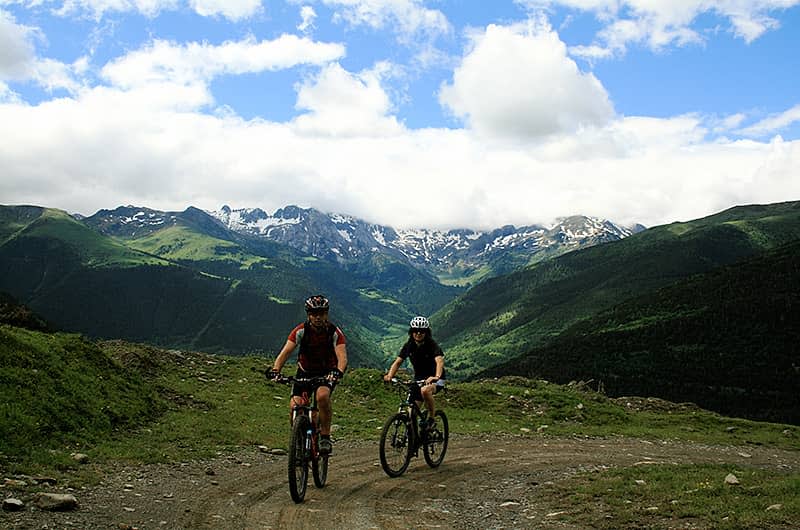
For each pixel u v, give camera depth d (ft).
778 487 36.96
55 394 47.37
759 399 508.12
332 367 34.58
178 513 28.96
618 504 33.91
